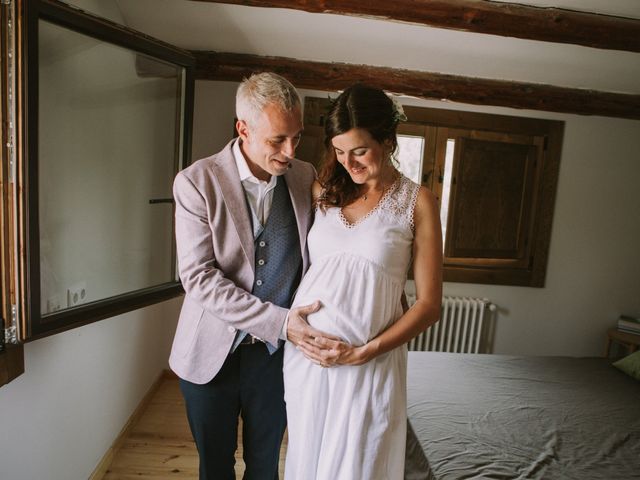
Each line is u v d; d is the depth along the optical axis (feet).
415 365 8.20
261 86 3.62
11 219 4.15
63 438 5.96
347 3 6.67
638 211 11.38
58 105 5.20
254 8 7.86
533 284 11.38
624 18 7.00
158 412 9.04
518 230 11.20
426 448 5.74
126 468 7.27
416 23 6.86
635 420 6.76
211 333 4.12
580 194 11.23
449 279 11.15
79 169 5.68
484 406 6.87
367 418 3.66
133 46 5.65
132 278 7.07
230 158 4.09
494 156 10.87
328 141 3.78
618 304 11.69
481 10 6.75
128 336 8.26
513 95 9.86
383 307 3.69
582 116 10.93
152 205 7.39
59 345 5.77
